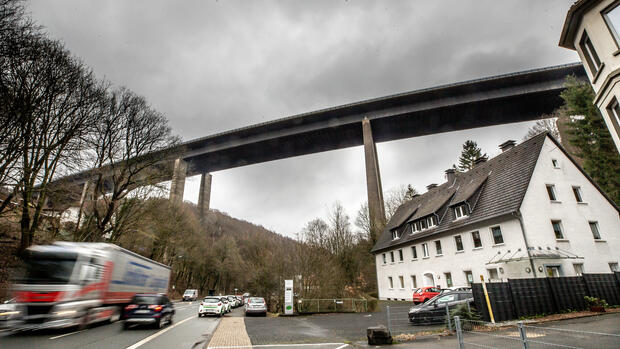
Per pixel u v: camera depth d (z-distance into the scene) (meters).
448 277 26.38
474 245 23.98
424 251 29.95
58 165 20.56
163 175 27.73
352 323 16.86
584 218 21.92
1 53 14.80
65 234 25.55
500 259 21.28
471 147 57.62
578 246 20.84
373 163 62.56
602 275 15.91
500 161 27.16
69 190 21.11
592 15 13.98
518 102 60.38
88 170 22.67
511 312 13.09
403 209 41.44
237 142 73.81
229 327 15.80
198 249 61.19
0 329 12.64
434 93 62.12
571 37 15.64
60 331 12.44
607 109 13.92
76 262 12.60
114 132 24.92
